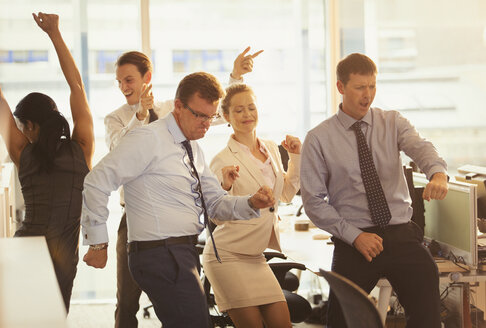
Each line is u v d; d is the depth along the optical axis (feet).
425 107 17.24
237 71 12.61
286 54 19.21
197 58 18.81
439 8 16.67
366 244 8.75
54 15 10.21
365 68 8.94
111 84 18.33
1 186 12.25
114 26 18.25
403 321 11.81
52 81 17.88
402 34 17.72
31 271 4.00
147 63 12.16
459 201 10.38
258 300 10.01
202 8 18.72
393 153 9.21
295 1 19.13
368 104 9.04
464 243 10.28
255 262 10.39
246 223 10.21
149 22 18.39
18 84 17.74
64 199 9.59
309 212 9.30
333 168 9.20
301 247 12.34
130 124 10.91
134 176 7.45
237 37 18.95
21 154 9.66
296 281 13.25
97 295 18.28
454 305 10.68
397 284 9.05
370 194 9.03
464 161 16.29
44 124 9.53
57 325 2.79
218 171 10.53
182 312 7.48
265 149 10.94
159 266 7.46
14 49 17.65
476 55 15.80
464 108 16.16
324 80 19.42
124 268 11.49
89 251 7.55
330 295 9.04
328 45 19.15
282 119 19.35
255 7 18.98
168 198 7.58
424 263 8.89
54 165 9.55
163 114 12.29
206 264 10.43
